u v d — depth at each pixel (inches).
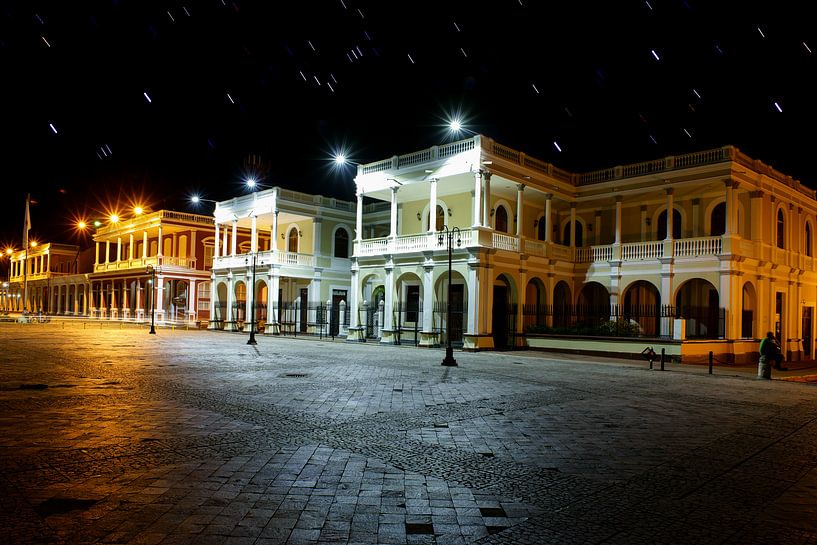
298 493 248.7
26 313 1932.8
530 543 202.2
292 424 382.3
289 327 1662.2
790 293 1216.8
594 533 212.2
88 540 195.3
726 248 1039.0
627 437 368.2
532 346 1143.0
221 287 1790.1
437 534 208.5
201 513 222.7
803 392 600.7
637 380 674.2
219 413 413.7
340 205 1712.6
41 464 282.7
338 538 202.7
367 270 1304.1
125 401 456.4
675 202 1212.5
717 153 1071.0
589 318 1267.2
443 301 1261.1
